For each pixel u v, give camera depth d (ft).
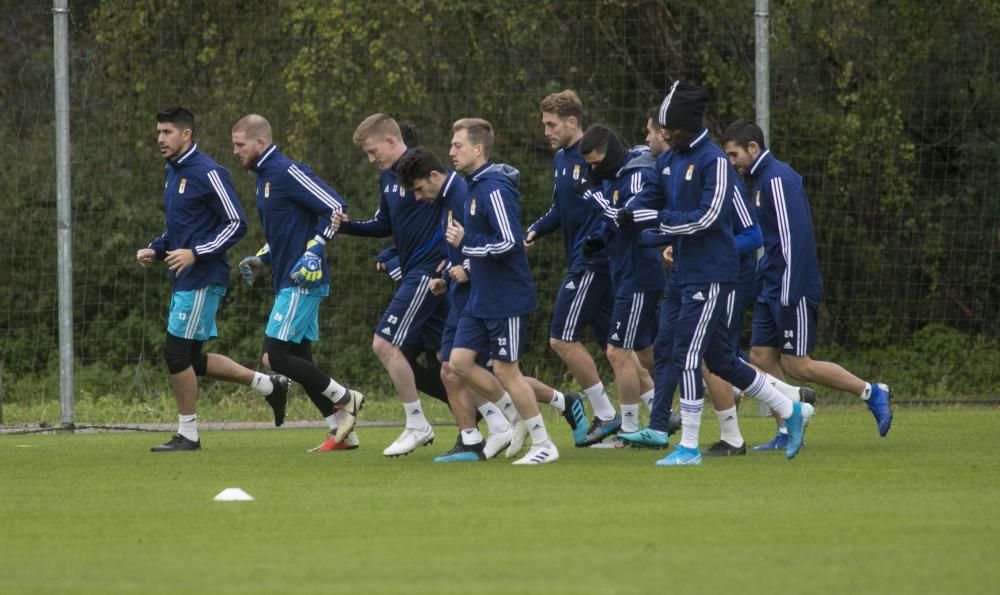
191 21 197.98
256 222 202.49
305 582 53.57
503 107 196.03
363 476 92.38
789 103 199.62
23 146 207.10
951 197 201.98
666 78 198.90
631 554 59.31
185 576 54.95
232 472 96.02
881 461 100.17
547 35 196.65
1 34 216.33
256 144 114.93
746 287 104.06
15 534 66.08
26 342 197.06
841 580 53.42
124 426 144.97
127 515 72.49
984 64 200.23
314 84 193.26
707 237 95.86
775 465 97.25
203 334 116.98
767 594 50.90
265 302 205.67
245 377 120.26
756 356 115.96
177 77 198.29
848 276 200.03
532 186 196.95
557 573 55.06
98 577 54.90
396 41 193.77
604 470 94.58
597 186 114.83
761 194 110.93
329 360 196.75
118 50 199.31
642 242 103.86
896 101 198.90
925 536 63.77
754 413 158.20
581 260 116.06
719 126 202.59
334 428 117.19
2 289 199.41
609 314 119.14
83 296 197.57
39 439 131.64
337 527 67.56
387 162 111.55
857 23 199.41
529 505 75.41
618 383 114.83
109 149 202.18
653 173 100.78
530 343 197.67
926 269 200.75
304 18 193.36
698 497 78.69
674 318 106.01
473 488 84.02
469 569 56.08
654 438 109.09
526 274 98.43
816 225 198.80
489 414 106.11
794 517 69.97
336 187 197.88
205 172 114.93
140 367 191.93
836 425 138.41
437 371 113.80
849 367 197.77
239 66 196.75
